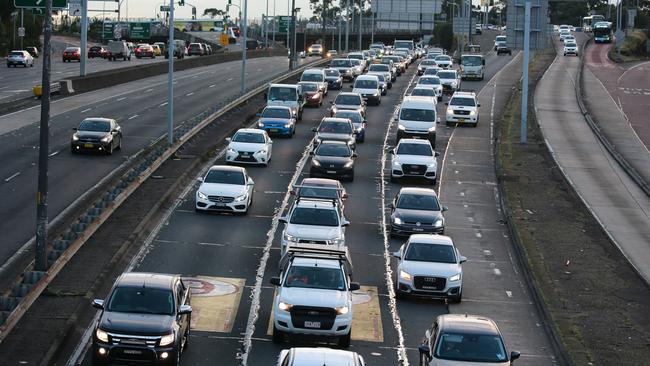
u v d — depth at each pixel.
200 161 84.81
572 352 40.41
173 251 55.12
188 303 39.03
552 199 76.12
